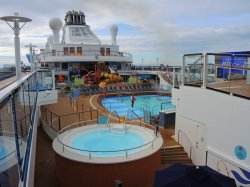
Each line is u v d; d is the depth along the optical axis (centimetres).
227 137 1075
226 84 1345
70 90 3116
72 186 1034
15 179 372
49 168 1253
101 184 1004
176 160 1331
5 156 368
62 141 1214
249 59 1323
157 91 3503
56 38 4509
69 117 1897
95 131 1382
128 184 1023
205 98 1215
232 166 1045
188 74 1400
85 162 998
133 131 1387
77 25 4675
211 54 1173
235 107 1020
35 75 1355
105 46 4284
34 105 943
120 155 1060
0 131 359
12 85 490
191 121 1338
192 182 662
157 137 1264
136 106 2702
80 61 4019
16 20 1378
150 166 1085
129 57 4397
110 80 3862
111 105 2733
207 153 1209
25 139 558
